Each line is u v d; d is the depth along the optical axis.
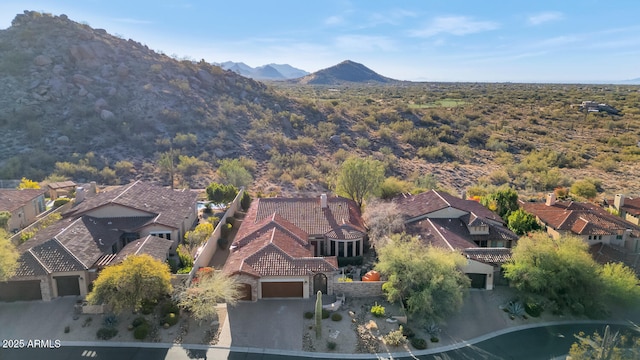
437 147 97.31
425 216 42.59
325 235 38.94
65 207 46.84
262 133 88.50
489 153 100.31
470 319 31.12
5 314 29.00
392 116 118.75
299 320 29.69
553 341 29.09
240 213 50.12
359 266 38.09
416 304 29.53
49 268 30.31
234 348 26.80
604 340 24.98
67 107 78.50
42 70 83.06
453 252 33.34
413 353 27.22
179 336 27.66
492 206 48.06
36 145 69.31
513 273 32.88
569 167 89.50
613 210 48.09
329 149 90.75
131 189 43.19
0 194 43.94
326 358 26.34
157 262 29.70
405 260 31.39
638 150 100.00
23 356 25.17
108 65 89.50
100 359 25.25
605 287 31.84
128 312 29.39
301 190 66.88
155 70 94.56
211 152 77.56
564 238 35.78
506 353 27.69
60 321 28.45
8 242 31.25
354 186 50.72
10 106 75.25
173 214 41.22
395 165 84.00
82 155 68.75
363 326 29.39
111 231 37.34
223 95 100.62
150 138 77.50
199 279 31.00
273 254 33.03
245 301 31.81
